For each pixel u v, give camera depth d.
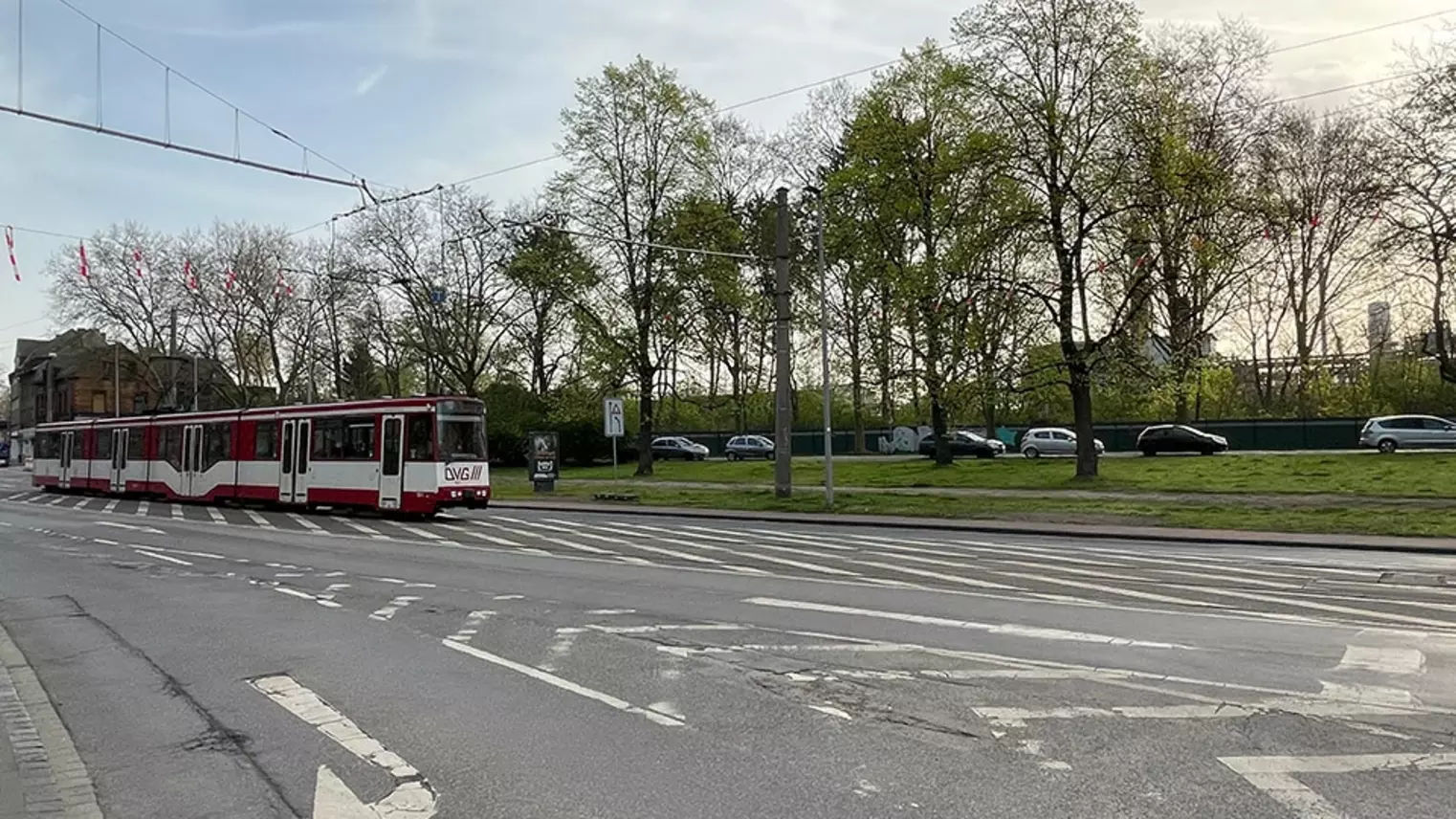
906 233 41.62
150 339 59.03
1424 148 30.36
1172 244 31.08
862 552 18.22
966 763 5.90
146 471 37.44
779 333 31.05
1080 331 33.47
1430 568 15.47
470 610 11.77
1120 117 31.55
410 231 48.34
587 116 42.34
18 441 100.44
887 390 46.06
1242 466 36.75
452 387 53.25
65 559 18.25
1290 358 56.06
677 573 15.07
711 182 43.62
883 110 39.72
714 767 5.92
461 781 5.82
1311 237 44.72
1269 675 7.96
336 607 12.31
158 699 7.99
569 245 42.84
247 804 5.60
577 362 44.50
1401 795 5.28
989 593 12.65
